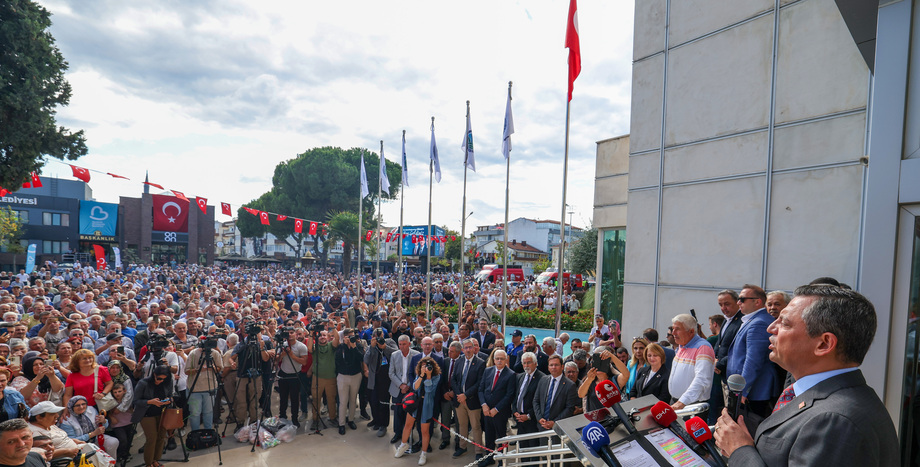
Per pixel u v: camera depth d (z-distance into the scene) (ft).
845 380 4.67
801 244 20.29
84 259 155.33
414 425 26.08
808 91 20.31
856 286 18.56
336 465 22.58
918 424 8.89
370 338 32.68
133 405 21.21
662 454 5.27
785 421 4.82
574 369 20.45
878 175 9.10
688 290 24.64
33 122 41.83
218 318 30.91
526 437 15.52
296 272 146.20
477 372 23.75
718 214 23.48
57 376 19.24
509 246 250.57
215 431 23.89
